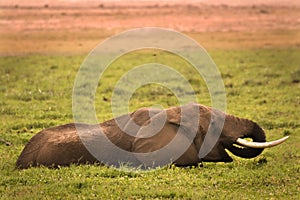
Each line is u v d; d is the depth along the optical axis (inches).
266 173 1899.6
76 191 1732.3
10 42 6378.0
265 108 3228.3
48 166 1948.8
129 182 1806.1
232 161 2037.4
